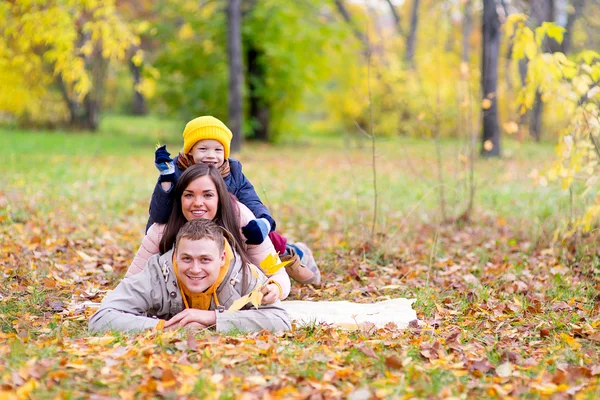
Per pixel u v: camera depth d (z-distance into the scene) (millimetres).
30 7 11367
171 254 4324
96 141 20219
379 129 21547
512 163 13922
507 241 7281
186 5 22062
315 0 22219
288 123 24203
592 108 5863
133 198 9922
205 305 4238
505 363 3527
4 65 12727
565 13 22125
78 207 8797
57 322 4266
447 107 19578
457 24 33438
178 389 3086
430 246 7102
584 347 3994
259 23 21531
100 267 6113
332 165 15961
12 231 6945
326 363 3467
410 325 4410
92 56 23391
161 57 21703
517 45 6051
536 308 4816
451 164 15086
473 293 5258
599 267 5988
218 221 4473
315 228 8102
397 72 22562
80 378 3168
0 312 4410
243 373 3324
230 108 18453
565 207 7090
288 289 4527
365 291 5512
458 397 3102
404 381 3268
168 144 20547
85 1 11078
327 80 25594
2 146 16953
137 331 3969
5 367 3227
